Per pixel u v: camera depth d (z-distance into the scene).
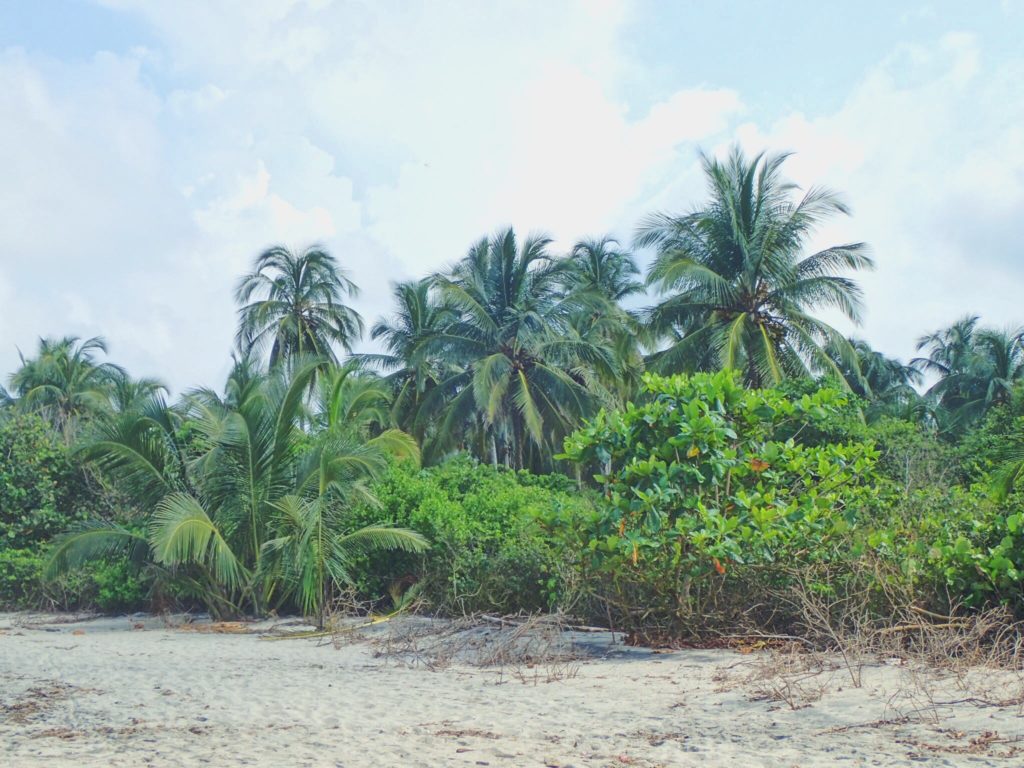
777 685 7.57
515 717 6.85
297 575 15.85
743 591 10.77
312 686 8.77
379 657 11.27
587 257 44.28
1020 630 8.90
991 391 45.09
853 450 11.28
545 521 11.49
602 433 11.23
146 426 16.86
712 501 10.88
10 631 16.06
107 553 16.98
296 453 17.73
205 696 8.19
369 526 16.92
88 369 49.00
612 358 34.03
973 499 11.97
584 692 7.99
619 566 10.73
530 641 11.16
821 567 10.41
